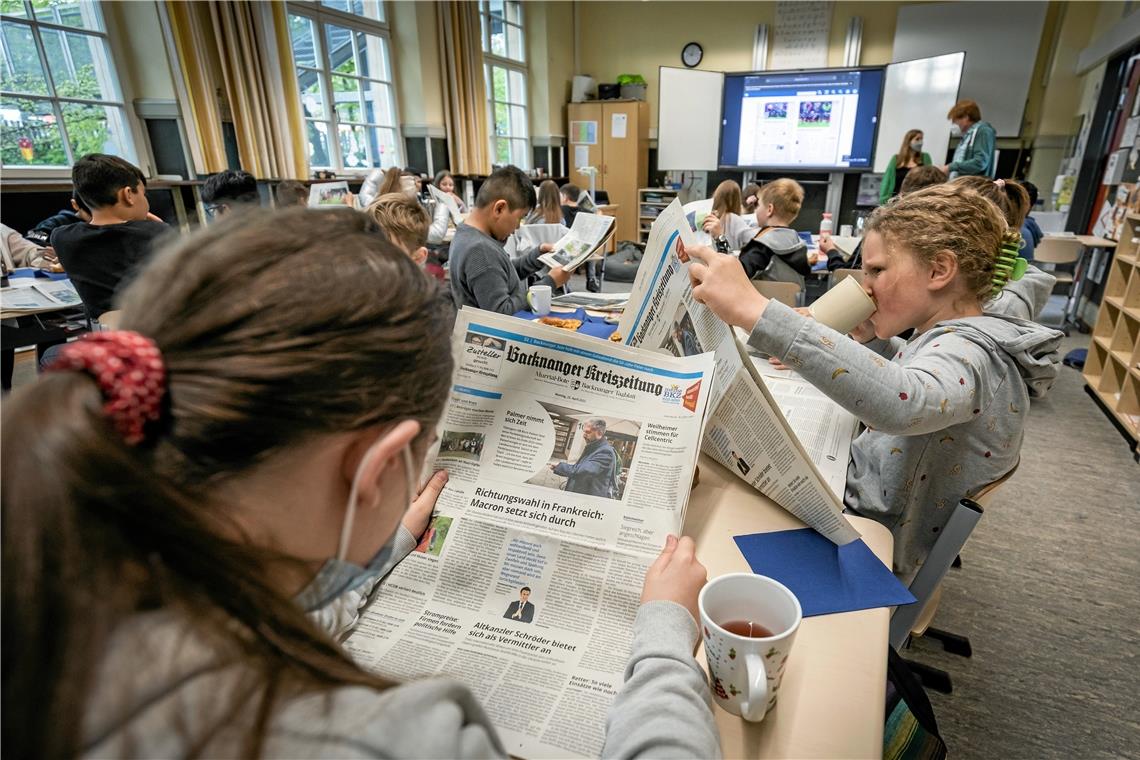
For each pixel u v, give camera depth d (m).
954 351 0.82
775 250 2.79
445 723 0.28
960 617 1.63
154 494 0.24
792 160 7.03
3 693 0.22
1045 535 1.99
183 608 0.25
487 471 0.72
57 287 2.31
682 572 0.59
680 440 0.71
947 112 6.11
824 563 0.69
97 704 0.23
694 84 7.06
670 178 7.87
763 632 0.53
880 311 0.98
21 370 2.68
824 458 0.93
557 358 0.75
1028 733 1.29
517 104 7.53
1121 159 4.25
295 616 0.28
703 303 0.78
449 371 0.37
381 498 0.34
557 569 0.64
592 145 7.97
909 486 0.94
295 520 0.31
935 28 6.38
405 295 0.32
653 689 0.45
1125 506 2.15
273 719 0.25
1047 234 4.45
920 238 0.89
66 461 0.23
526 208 2.26
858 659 0.55
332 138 5.25
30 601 0.22
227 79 4.00
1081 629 1.58
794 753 0.47
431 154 6.04
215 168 4.05
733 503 0.81
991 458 0.89
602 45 7.97
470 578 0.64
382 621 0.61
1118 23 4.68
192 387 0.26
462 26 6.04
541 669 0.55
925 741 0.75
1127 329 2.90
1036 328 0.88
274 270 0.28
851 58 6.81
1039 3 5.93
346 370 0.28
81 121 3.67
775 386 1.17
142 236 2.16
